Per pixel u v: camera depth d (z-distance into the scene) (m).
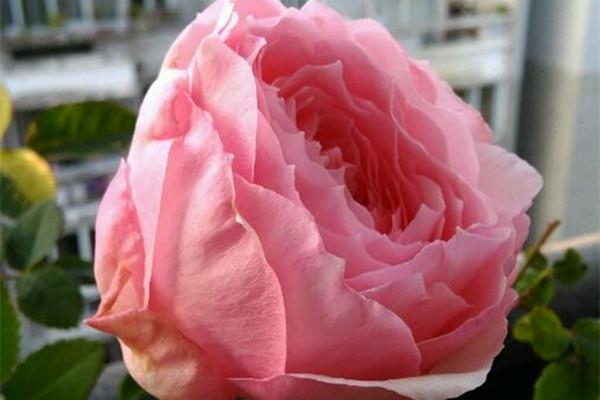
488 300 0.23
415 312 0.22
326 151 0.23
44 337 0.43
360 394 0.21
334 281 0.21
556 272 0.33
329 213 0.22
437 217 0.23
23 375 0.29
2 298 0.29
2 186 0.34
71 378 0.29
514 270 0.25
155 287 0.22
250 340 0.21
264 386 0.21
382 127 0.24
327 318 0.21
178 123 0.21
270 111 0.22
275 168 0.21
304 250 0.20
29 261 0.31
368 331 0.21
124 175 0.22
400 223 0.24
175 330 0.22
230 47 0.22
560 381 0.30
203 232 0.21
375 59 0.25
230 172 0.20
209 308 0.21
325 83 0.23
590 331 0.31
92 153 0.34
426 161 0.24
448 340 0.22
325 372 0.22
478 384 0.21
